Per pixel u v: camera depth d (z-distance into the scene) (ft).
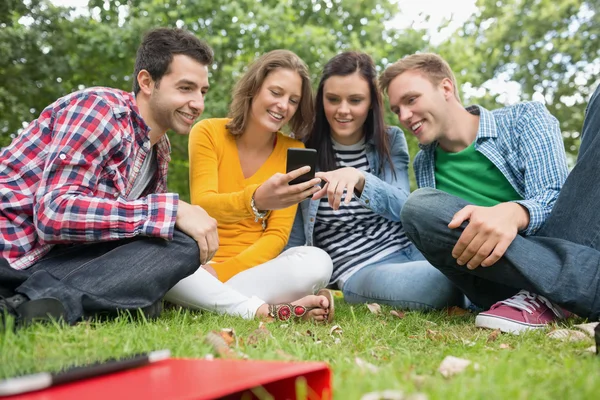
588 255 8.02
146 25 34.42
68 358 4.66
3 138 38.11
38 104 38.55
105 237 7.28
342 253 11.39
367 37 38.93
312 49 34.17
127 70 37.60
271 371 3.40
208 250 7.75
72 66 37.47
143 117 8.84
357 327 7.77
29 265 7.29
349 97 10.95
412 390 3.65
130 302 7.22
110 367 3.61
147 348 5.38
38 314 6.23
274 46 34.47
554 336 7.15
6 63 35.99
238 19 34.65
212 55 9.12
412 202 8.81
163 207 7.48
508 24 53.26
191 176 10.73
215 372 3.53
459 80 38.01
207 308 8.77
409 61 10.62
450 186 10.77
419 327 8.27
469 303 10.95
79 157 7.29
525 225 8.46
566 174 9.34
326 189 9.84
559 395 3.86
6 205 7.24
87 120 7.38
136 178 8.78
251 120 10.87
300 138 11.82
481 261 8.30
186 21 34.42
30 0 37.55
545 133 9.65
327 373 3.50
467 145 10.64
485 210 8.30
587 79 51.47
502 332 7.93
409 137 35.81
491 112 10.62
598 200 8.27
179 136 36.06
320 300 8.53
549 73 52.47
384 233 11.46
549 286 7.98
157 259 7.40
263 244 10.29
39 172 7.43
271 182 9.26
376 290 10.73
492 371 4.24
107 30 34.60
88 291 6.97
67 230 7.10
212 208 10.02
